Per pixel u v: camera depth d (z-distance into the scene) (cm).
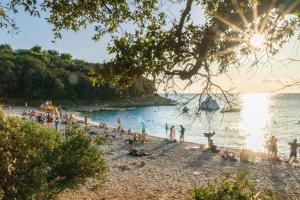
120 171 2803
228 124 8525
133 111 12762
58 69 14525
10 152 1206
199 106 804
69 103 13650
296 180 2559
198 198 1076
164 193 2225
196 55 745
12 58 13775
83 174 1517
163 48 777
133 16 962
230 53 794
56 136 1512
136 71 820
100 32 972
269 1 595
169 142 4366
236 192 1034
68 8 890
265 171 2852
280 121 9400
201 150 3794
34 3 806
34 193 1245
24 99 13212
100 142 1627
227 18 651
